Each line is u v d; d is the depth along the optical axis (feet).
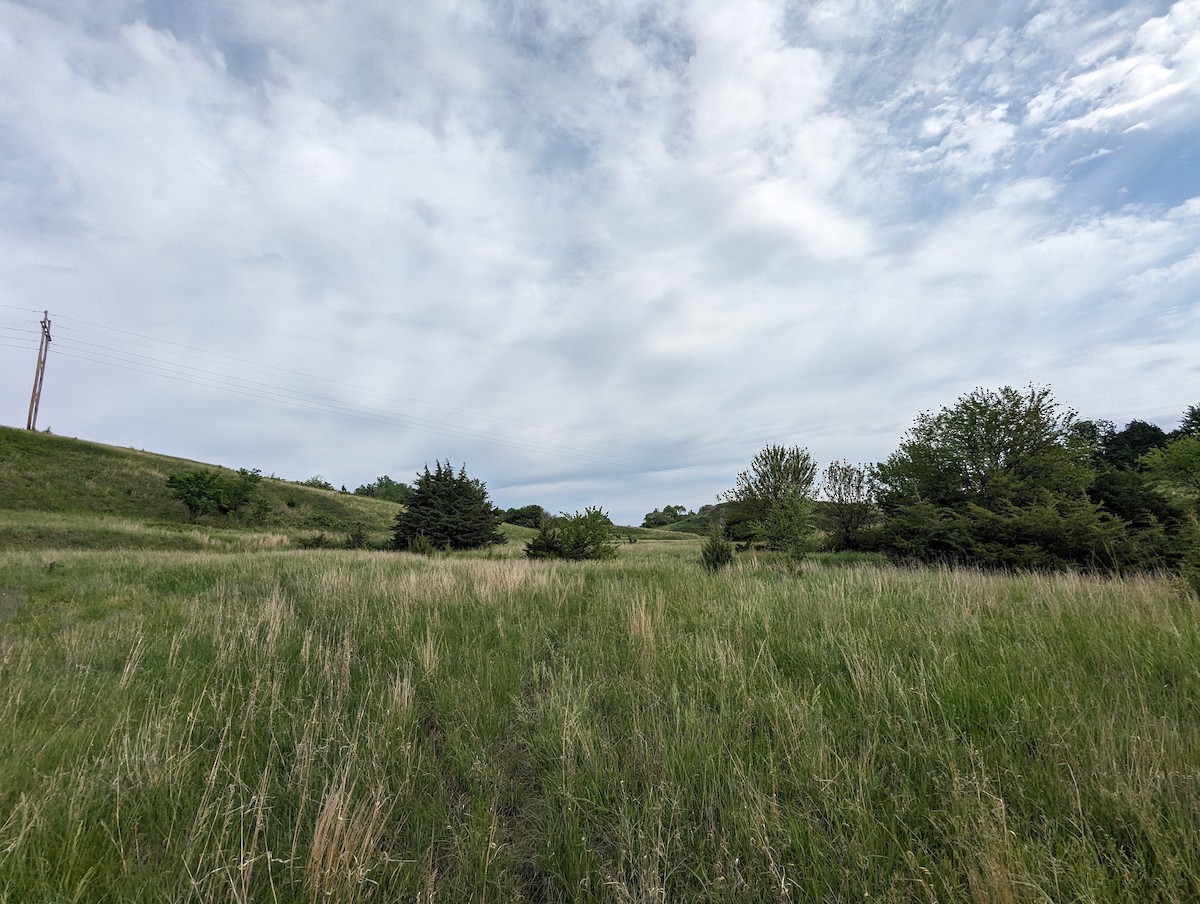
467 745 10.32
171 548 90.79
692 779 8.45
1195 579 20.86
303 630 19.10
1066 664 12.20
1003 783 7.82
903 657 13.32
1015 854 6.22
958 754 8.59
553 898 6.81
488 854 7.09
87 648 16.44
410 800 8.45
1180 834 6.41
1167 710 9.77
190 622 19.67
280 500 158.51
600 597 25.14
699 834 7.44
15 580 31.22
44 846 7.02
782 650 14.82
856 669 11.94
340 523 154.20
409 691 12.02
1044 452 60.54
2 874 6.41
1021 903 5.74
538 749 10.03
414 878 6.88
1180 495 57.16
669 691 12.19
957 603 19.06
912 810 7.50
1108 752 8.16
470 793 9.00
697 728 9.91
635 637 16.60
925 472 67.72
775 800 7.53
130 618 21.22
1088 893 5.74
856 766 8.37
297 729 10.65
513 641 17.99
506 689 13.37
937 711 10.18
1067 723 9.22
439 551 92.99
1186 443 63.98
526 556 74.02
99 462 145.48
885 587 23.99
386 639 17.92
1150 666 11.99
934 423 68.64
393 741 10.19
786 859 6.81
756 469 86.22
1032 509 48.73
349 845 6.50
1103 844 6.76
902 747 9.16
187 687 13.42
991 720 9.76
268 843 7.38
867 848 6.74
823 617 17.08
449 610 22.85
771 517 62.75
